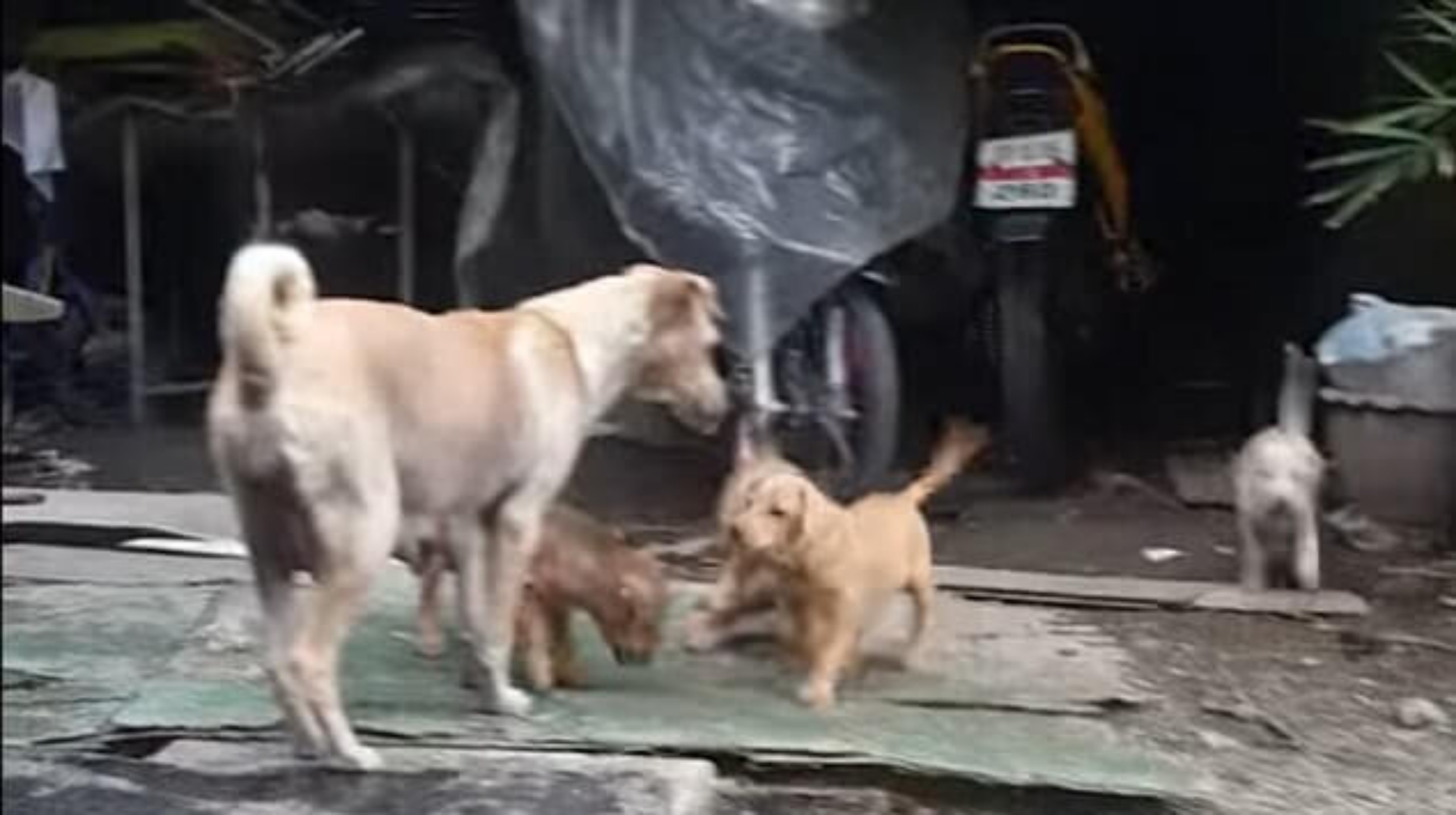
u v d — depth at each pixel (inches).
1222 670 205.2
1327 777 176.1
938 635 211.6
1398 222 309.6
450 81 307.1
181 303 380.2
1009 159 272.8
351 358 159.3
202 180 375.6
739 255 246.2
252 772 165.8
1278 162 362.0
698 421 193.3
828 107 255.6
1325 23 344.8
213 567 239.5
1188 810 166.4
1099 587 233.5
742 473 210.2
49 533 254.4
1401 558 251.0
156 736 177.0
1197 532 269.0
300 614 166.2
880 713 184.9
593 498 275.3
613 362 185.0
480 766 167.0
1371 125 234.2
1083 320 317.4
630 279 187.5
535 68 261.7
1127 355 344.8
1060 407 298.4
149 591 227.8
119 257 386.0
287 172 354.0
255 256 154.5
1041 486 285.7
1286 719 190.7
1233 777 174.7
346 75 329.4
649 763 168.2
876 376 256.7
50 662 199.2
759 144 251.4
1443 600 232.5
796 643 190.1
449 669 195.3
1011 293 278.5
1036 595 230.5
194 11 384.8
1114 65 367.2
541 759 168.9
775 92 254.5
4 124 362.6
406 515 168.7
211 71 354.0
